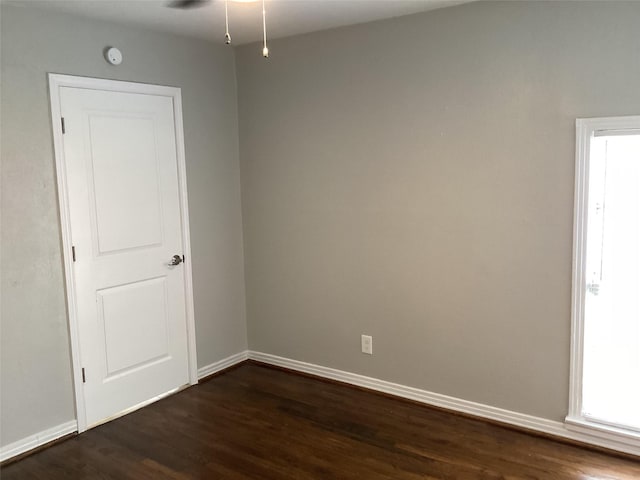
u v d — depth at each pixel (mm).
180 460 2861
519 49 2865
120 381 3402
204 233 3885
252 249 4160
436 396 3410
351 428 3166
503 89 2938
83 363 3193
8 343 2861
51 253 3006
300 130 3752
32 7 2842
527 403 3082
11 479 2725
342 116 3545
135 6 2889
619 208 2783
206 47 3793
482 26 2959
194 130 3752
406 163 3326
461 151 3117
